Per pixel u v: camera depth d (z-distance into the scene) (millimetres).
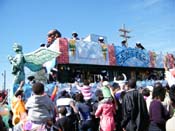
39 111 5980
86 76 15945
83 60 15516
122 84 9875
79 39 16594
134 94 6949
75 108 8789
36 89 6008
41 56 13953
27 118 6258
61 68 14859
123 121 6957
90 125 9062
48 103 6094
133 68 18438
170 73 10055
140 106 6836
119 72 17688
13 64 12477
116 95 9102
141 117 6789
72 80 15086
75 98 9492
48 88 11633
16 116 8047
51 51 14102
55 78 14555
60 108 8414
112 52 16938
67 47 15039
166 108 6379
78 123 9133
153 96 6441
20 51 12992
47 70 14969
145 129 6770
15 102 8219
